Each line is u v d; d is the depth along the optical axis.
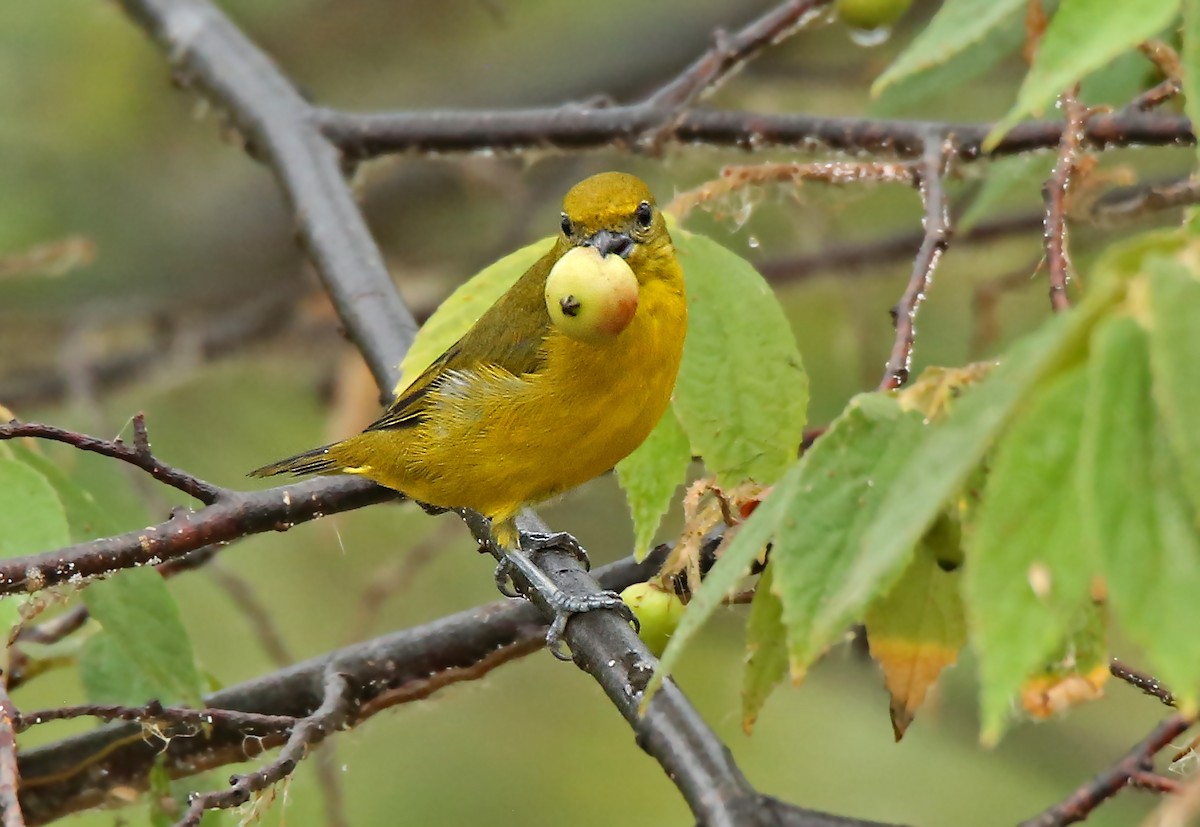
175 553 7.88
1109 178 9.44
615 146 11.55
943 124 10.66
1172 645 3.35
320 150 11.96
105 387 17.66
